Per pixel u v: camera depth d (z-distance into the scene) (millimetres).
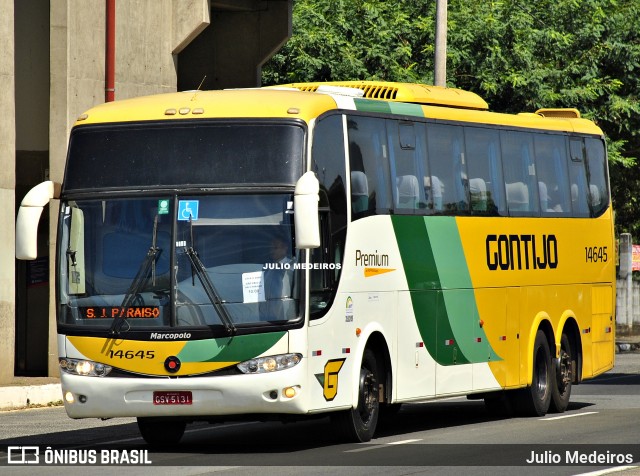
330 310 35562
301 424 45031
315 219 33344
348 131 37531
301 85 41344
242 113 35281
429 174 41656
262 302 34062
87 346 34594
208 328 33844
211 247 34312
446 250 42062
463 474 30562
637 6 89062
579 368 50500
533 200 47719
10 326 54938
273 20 76000
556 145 49812
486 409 51250
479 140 44688
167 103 36094
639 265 99938
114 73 59750
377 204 38594
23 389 51000
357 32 83688
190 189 34719
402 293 39625
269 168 34719
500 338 45062
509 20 83375
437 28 66000
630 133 93562
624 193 107688
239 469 31750
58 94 58594
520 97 83625
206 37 77000
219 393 33812
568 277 49812
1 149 54594
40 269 63875
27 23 61906
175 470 31844
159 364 34000
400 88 42188
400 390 39438
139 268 34531
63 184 35875
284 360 33906
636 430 40812
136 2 62719
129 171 35312
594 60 86875
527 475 30406
